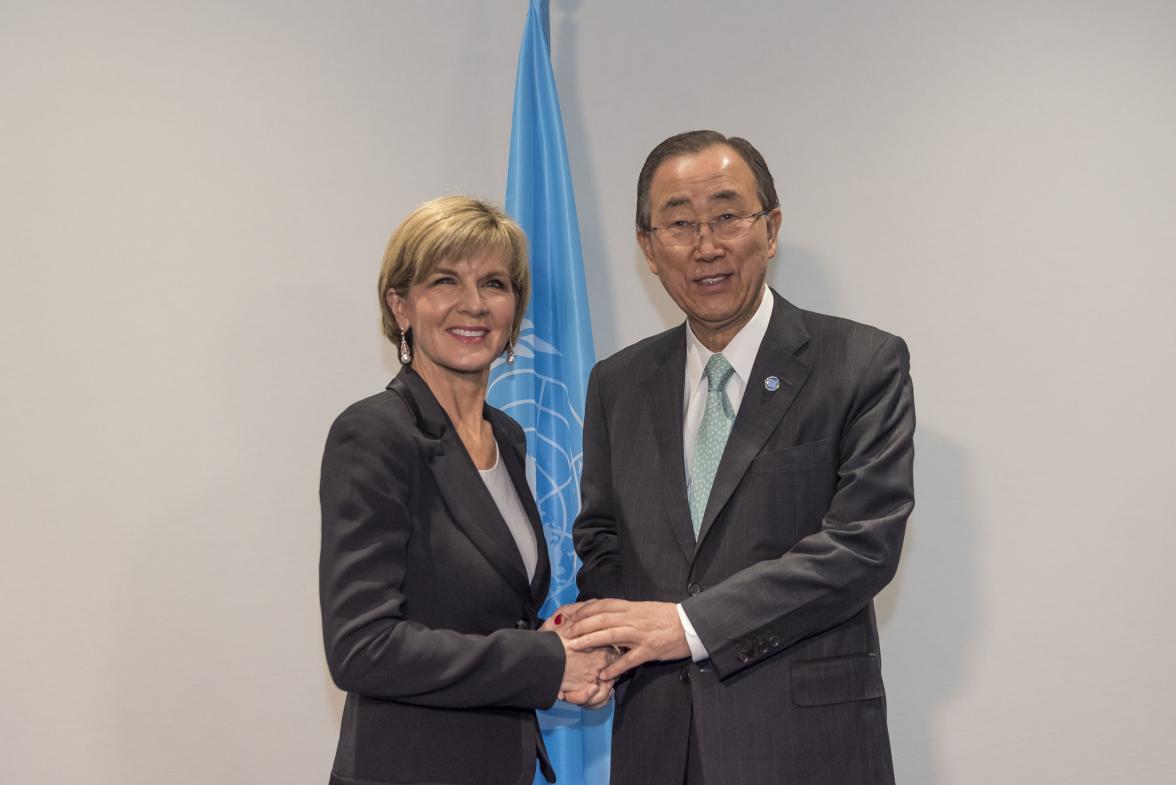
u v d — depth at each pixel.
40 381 2.82
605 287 3.12
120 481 2.84
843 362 2.07
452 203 2.06
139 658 2.84
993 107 3.00
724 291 2.10
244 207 2.93
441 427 1.97
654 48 3.12
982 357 2.99
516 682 1.85
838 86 3.05
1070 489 2.96
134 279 2.87
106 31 2.88
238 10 2.95
